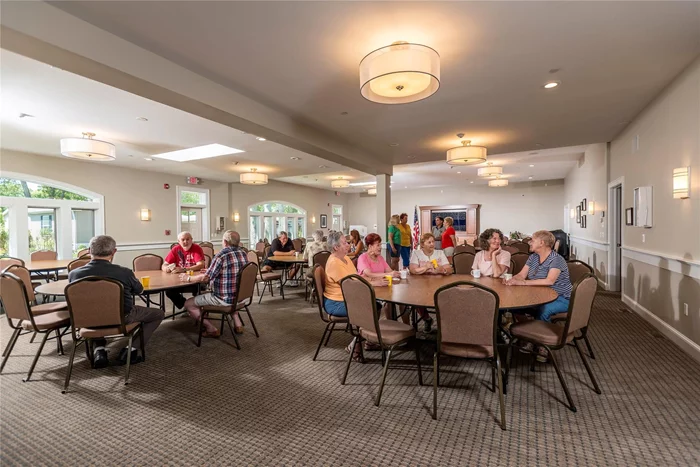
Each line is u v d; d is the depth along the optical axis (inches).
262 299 230.8
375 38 101.9
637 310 181.6
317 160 281.6
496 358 84.7
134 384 108.5
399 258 279.4
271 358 129.1
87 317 106.0
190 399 99.3
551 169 393.1
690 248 124.9
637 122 175.9
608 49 109.4
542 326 100.8
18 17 80.0
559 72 125.0
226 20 92.4
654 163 154.9
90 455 75.9
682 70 125.2
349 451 76.2
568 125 189.5
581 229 339.3
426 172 395.5
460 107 159.5
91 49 93.4
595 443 77.5
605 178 241.4
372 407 94.1
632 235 190.4
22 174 246.2
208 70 120.9
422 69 97.5
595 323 165.8
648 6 87.9
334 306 124.4
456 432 82.4
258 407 94.8
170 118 174.7
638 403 93.8
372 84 108.6
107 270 114.2
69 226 277.0
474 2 85.8
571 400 91.0
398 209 583.8
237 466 72.1
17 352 134.9
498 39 102.9
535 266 126.3
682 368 114.7
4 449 78.0
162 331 162.1
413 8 87.9
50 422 88.4
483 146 230.2
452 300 85.3
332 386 106.6
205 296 144.9
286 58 113.1
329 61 115.3
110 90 139.9
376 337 99.3
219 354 133.2
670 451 74.6
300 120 176.2
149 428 85.5
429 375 113.3
